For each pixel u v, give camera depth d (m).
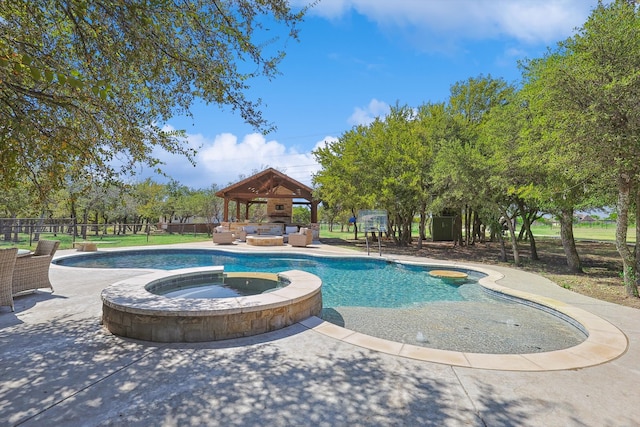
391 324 5.70
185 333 4.00
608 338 4.29
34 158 3.41
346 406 2.56
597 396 2.79
